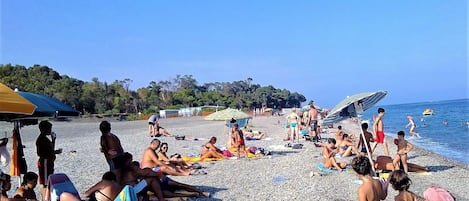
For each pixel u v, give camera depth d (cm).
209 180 1212
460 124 4100
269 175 1288
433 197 637
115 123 5881
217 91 14975
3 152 867
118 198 689
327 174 1277
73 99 8544
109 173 762
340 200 951
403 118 6281
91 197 741
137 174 887
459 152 2027
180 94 12606
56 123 5712
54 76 9969
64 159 1727
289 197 987
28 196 755
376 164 1204
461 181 1143
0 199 669
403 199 645
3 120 703
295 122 2398
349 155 1605
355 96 1187
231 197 989
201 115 9156
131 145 2375
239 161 1599
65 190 706
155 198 904
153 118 3017
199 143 2475
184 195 945
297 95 18338
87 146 2272
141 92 11438
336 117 1226
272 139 2644
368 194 625
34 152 1970
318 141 2364
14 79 8512
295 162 1558
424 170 1271
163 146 1325
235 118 1994
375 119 1412
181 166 1347
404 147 1193
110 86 10344
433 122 4634
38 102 721
